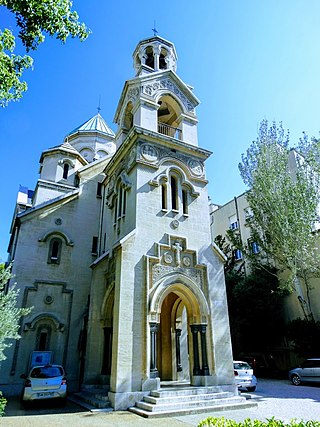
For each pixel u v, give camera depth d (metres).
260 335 25.48
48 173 23.95
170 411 10.77
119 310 12.92
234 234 31.16
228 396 12.99
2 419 10.38
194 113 20.61
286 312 26.05
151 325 13.24
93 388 15.01
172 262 15.17
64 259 20.02
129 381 12.09
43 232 20.03
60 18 8.77
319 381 18.34
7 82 8.56
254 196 26.69
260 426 5.71
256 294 25.70
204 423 6.13
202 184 18.38
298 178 24.34
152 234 15.21
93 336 16.12
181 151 18.33
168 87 20.17
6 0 8.12
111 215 19.42
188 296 15.20
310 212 23.08
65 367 17.52
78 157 25.28
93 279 17.34
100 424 9.53
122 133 20.73
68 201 21.72
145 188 16.08
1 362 16.17
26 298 17.95
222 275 16.47
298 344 22.36
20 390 16.02
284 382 21.44
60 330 18.05
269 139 27.14
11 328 10.12
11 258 21.70
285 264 24.39
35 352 17.05
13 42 8.57
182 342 17.78
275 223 24.39
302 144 26.22
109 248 18.48
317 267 23.48
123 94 20.95
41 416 10.85
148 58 23.34
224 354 14.58
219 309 15.48
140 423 9.59
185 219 16.72
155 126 18.27
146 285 13.86
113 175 20.16
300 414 10.91
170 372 16.75
